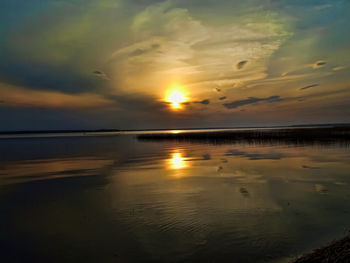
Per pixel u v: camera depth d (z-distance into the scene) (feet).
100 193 49.70
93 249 27.40
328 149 120.98
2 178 66.44
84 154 126.00
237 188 50.78
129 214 37.35
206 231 30.86
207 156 106.63
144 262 24.54
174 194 47.21
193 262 24.23
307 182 54.90
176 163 87.81
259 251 25.68
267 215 35.60
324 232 29.55
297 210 37.35
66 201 44.91
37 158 110.32
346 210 36.94
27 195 49.21
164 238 29.43
